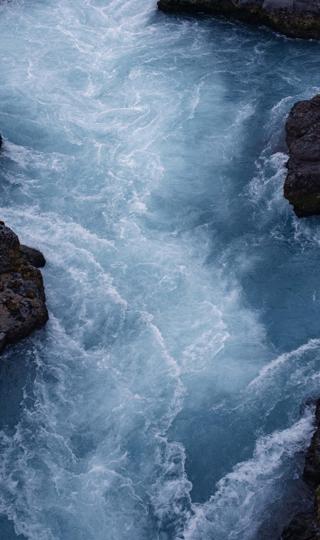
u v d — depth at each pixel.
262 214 29.72
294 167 29.25
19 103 35.44
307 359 24.64
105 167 32.06
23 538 20.39
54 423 23.08
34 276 25.92
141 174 31.70
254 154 32.41
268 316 26.06
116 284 27.19
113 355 24.92
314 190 28.50
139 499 21.27
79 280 27.31
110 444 22.55
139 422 23.06
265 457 22.12
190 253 28.33
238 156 32.34
